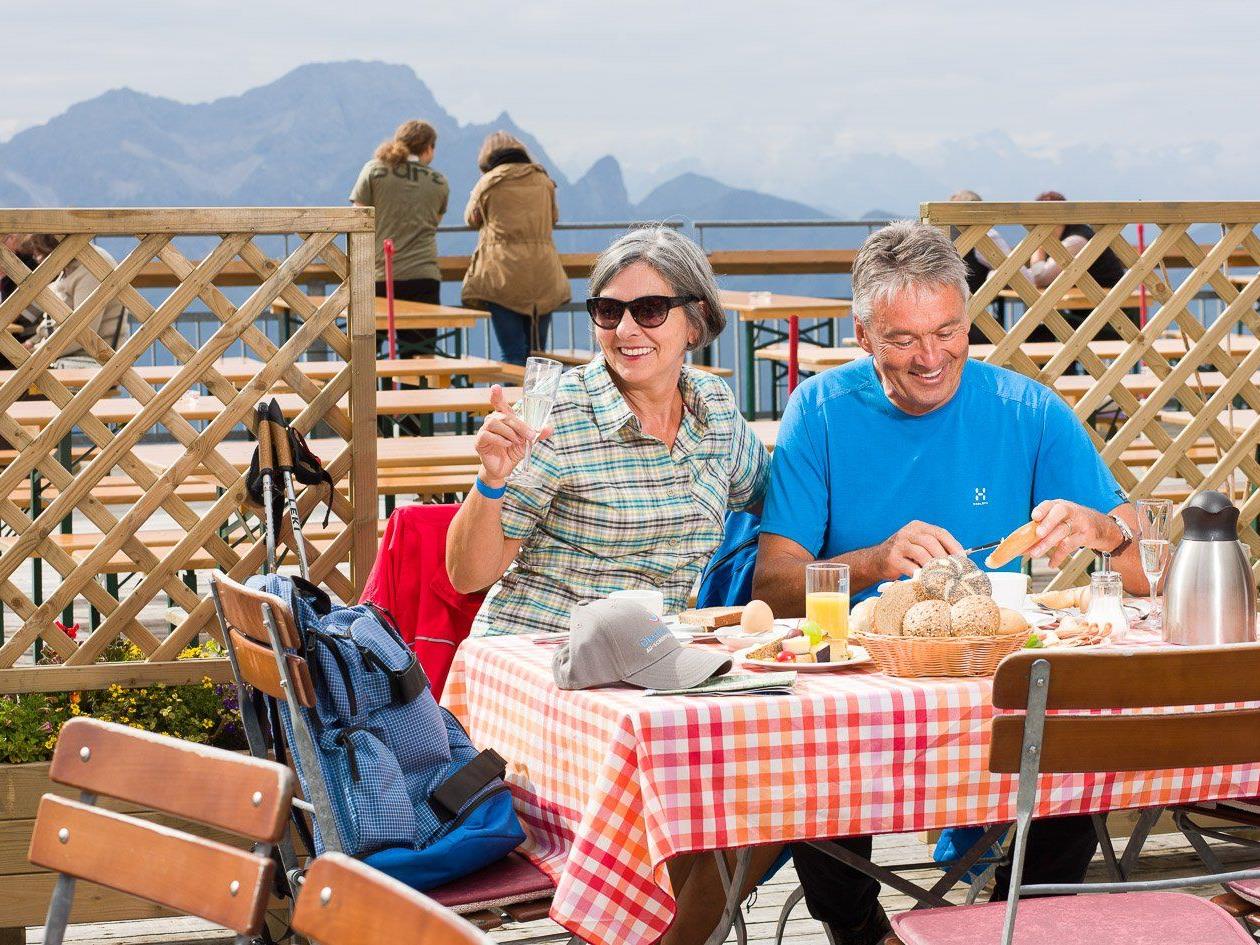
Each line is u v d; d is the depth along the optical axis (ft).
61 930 5.91
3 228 11.55
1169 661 6.56
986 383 10.37
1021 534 9.01
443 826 8.16
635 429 9.75
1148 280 14.17
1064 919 7.13
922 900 8.22
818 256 34.04
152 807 5.75
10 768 11.34
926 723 7.39
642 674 7.70
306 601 8.55
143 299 12.04
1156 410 14.39
